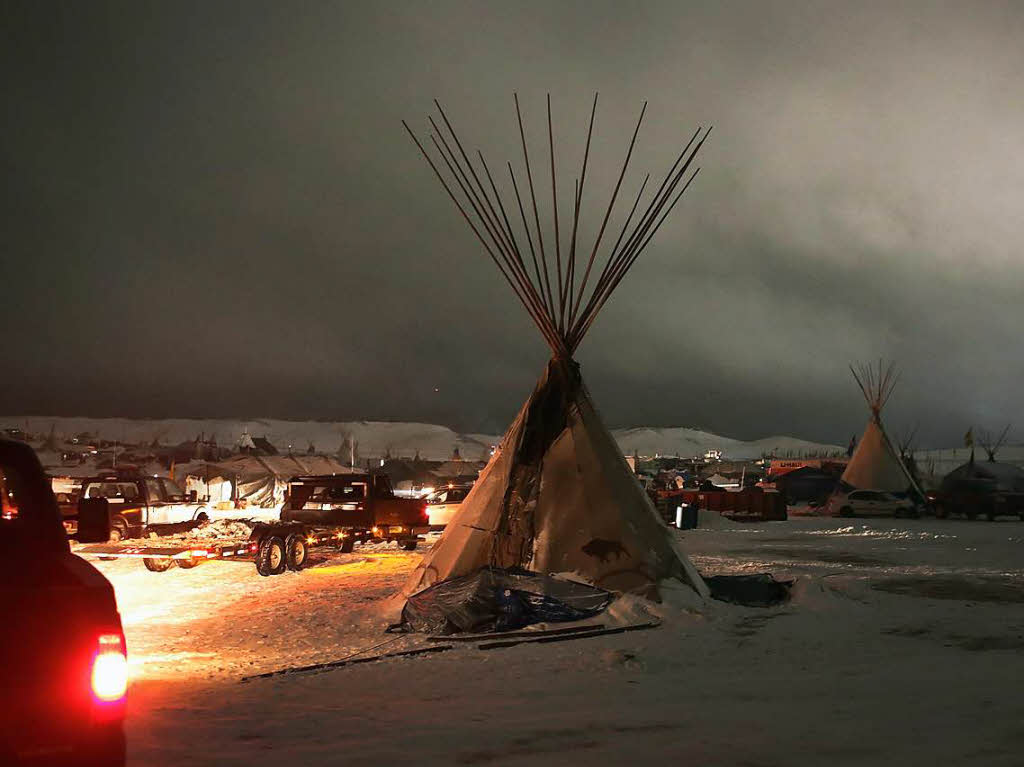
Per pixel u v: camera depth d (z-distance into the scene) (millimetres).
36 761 2898
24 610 2988
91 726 2982
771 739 5176
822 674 7824
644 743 5156
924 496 45375
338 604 13812
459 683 7727
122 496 23188
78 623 3033
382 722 5879
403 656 9312
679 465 96562
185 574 18781
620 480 12680
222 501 49125
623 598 11430
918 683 7145
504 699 6871
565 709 6371
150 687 7574
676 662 8648
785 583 13414
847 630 10469
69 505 21953
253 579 17828
